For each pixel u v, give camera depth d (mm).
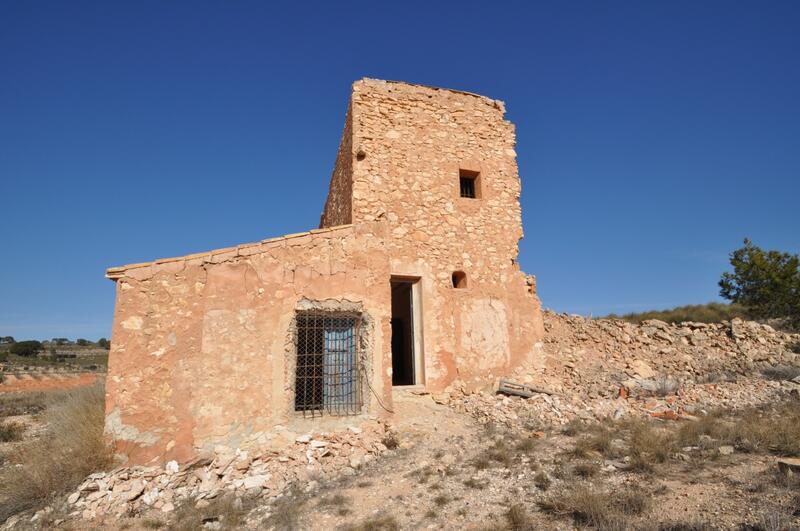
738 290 24906
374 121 12688
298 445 8750
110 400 8031
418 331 12195
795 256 23453
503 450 8344
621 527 5418
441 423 10266
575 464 7523
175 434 8148
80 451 7977
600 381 13102
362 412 9664
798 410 10203
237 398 8633
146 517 7000
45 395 22406
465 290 12672
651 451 7707
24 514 7098
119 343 8203
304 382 9438
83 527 6727
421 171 12875
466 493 6898
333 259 10000
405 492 7125
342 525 6270
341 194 14125
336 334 9992
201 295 8758
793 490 6039
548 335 14805
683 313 26094
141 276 8500
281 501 7238
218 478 7961
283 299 9375
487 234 13242
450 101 13656
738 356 15117
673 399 11344
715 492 6207
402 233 12328
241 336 8891
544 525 5777
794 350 15586
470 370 12289
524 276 13609
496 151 13883
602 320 16750
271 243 9500
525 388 12141
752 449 7730
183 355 8453
